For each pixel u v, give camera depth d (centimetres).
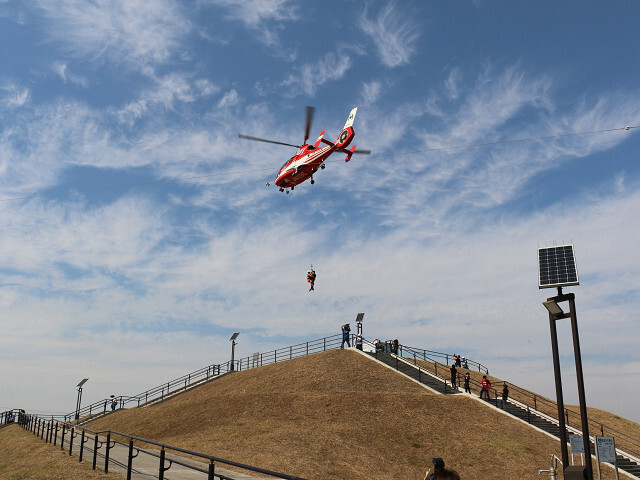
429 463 2631
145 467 1922
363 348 4609
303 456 2512
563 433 1448
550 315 1570
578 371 1468
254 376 4422
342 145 2670
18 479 1594
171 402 4309
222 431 3038
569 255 1617
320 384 3781
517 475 2541
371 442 2825
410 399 3453
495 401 3506
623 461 2917
